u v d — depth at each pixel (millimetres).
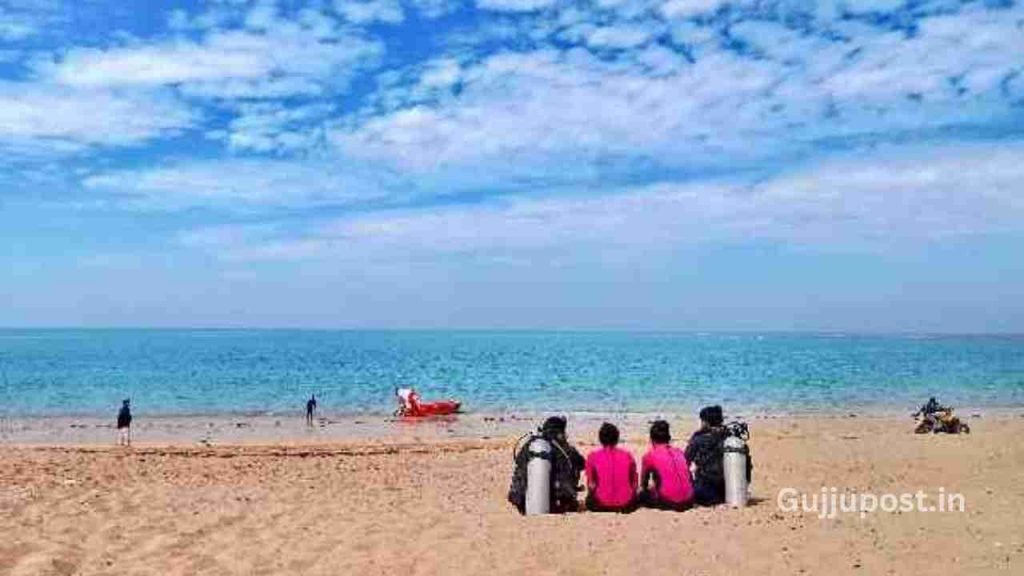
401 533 10484
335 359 116062
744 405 47062
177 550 9727
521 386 64188
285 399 52812
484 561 9188
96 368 89688
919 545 9555
